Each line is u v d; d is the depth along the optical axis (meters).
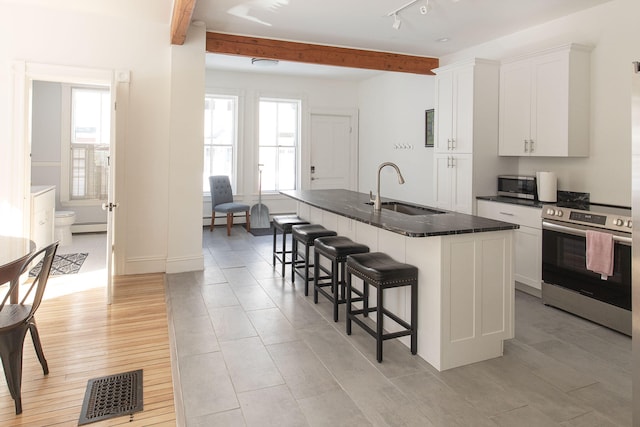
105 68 4.23
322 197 4.34
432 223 2.75
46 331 3.06
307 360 2.64
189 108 4.48
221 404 2.16
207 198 7.50
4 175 3.96
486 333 2.66
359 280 3.55
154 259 4.58
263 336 2.99
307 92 7.89
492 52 4.92
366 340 2.95
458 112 4.72
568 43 3.79
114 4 3.88
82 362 2.61
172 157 4.47
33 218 4.69
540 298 3.88
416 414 2.09
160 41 4.40
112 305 3.61
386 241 3.10
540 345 2.89
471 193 4.60
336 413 2.09
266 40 4.88
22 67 3.93
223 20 4.35
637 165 1.76
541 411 2.12
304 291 3.99
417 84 6.40
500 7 3.89
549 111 4.04
